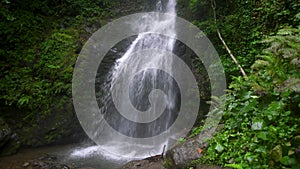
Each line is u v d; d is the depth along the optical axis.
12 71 6.99
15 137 6.34
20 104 6.50
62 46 7.93
